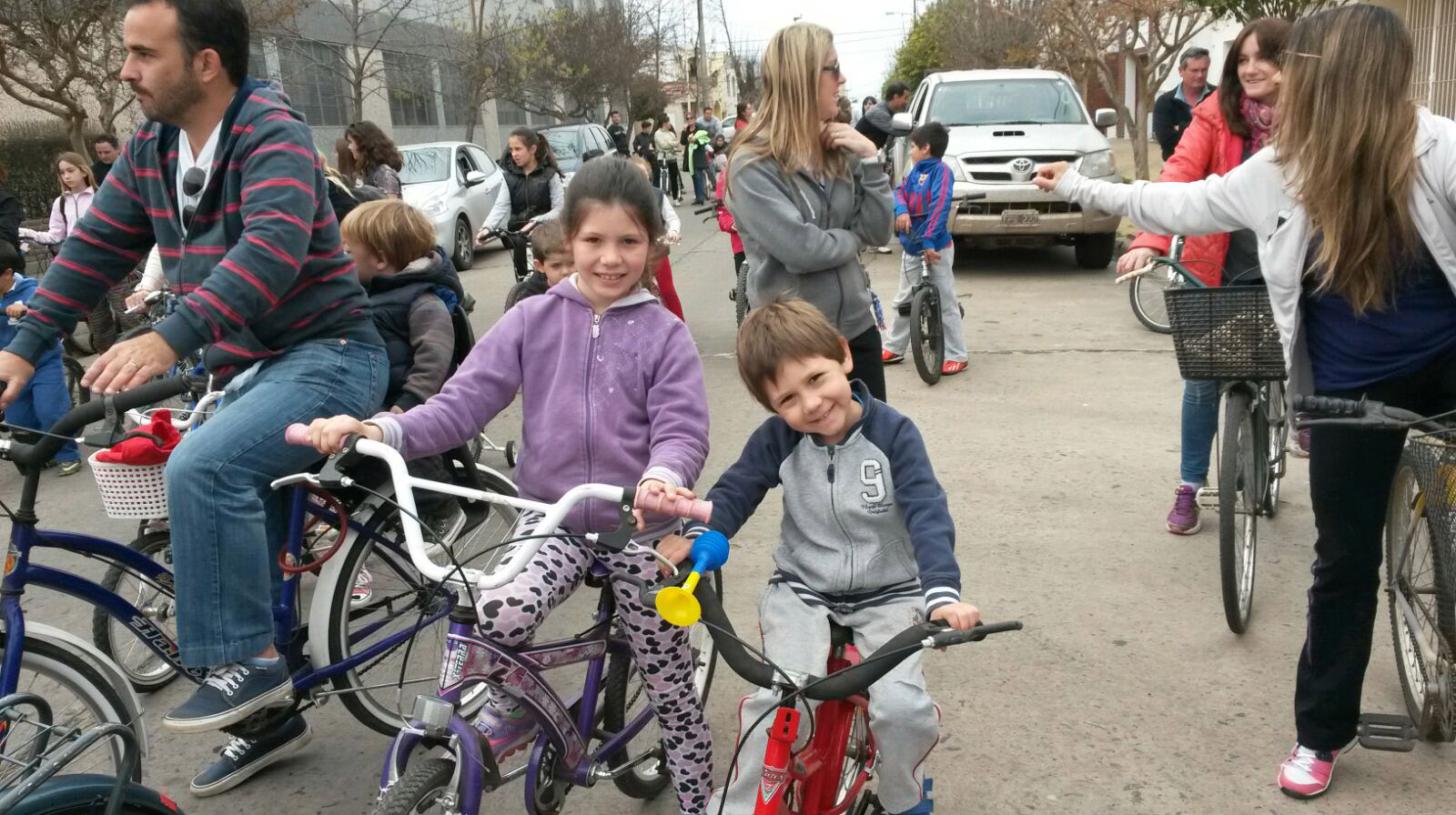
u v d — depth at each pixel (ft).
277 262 8.96
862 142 12.00
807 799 7.88
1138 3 52.90
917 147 24.30
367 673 11.34
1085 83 78.07
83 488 20.95
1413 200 8.34
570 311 8.49
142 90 9.08
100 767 9.62
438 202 45.47
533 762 8.16
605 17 109.60
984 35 88.84
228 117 9.32
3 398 9.63
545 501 8.50
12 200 28.22
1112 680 11.94
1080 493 17.61
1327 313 9.22
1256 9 37.96
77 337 32.73
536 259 17.75
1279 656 12.34
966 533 16.15
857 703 8.07
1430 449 8.89
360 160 29.43
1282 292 9.26
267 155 9.17
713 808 8.42
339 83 79.61
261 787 10.76
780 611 8.14
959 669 12.28
